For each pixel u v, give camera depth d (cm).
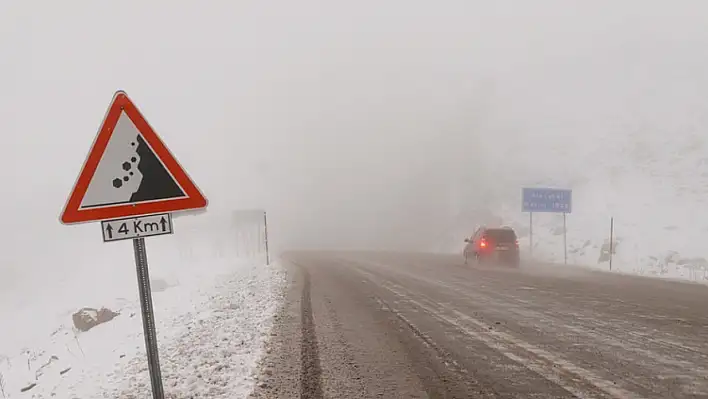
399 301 1223
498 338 807
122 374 737
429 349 746
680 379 581
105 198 401
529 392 548
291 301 1273
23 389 852
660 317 959
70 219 393
